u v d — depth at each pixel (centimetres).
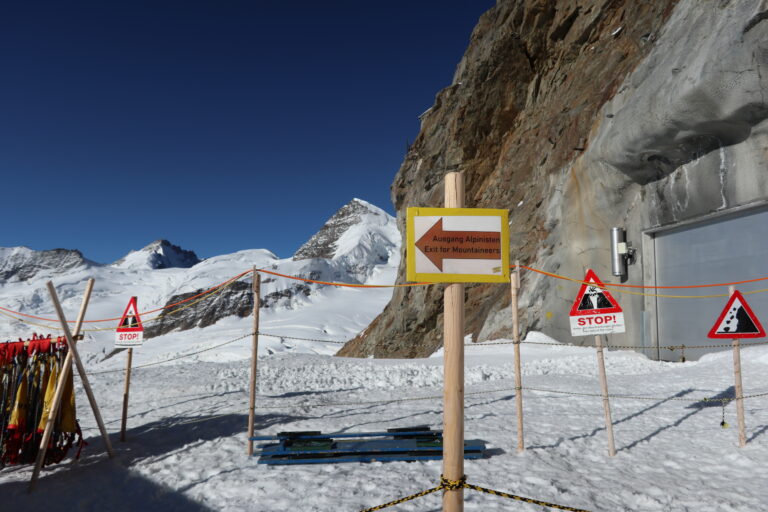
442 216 269
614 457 593
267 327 16650
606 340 2206
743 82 1438
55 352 600
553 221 2691
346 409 925
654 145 1856
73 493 526
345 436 644
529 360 1767
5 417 582
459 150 4000
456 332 268
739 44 1434
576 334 621
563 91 3328
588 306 617
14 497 520
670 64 1809
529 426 746
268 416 857
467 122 3938
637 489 481
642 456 593
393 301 4634
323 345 10894
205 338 14825
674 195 1892
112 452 645
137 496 511
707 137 1686
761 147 1520
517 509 431
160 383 1362
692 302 1845
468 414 857
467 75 4191
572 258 2430
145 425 854
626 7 2964
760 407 803
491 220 272
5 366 590
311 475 534
